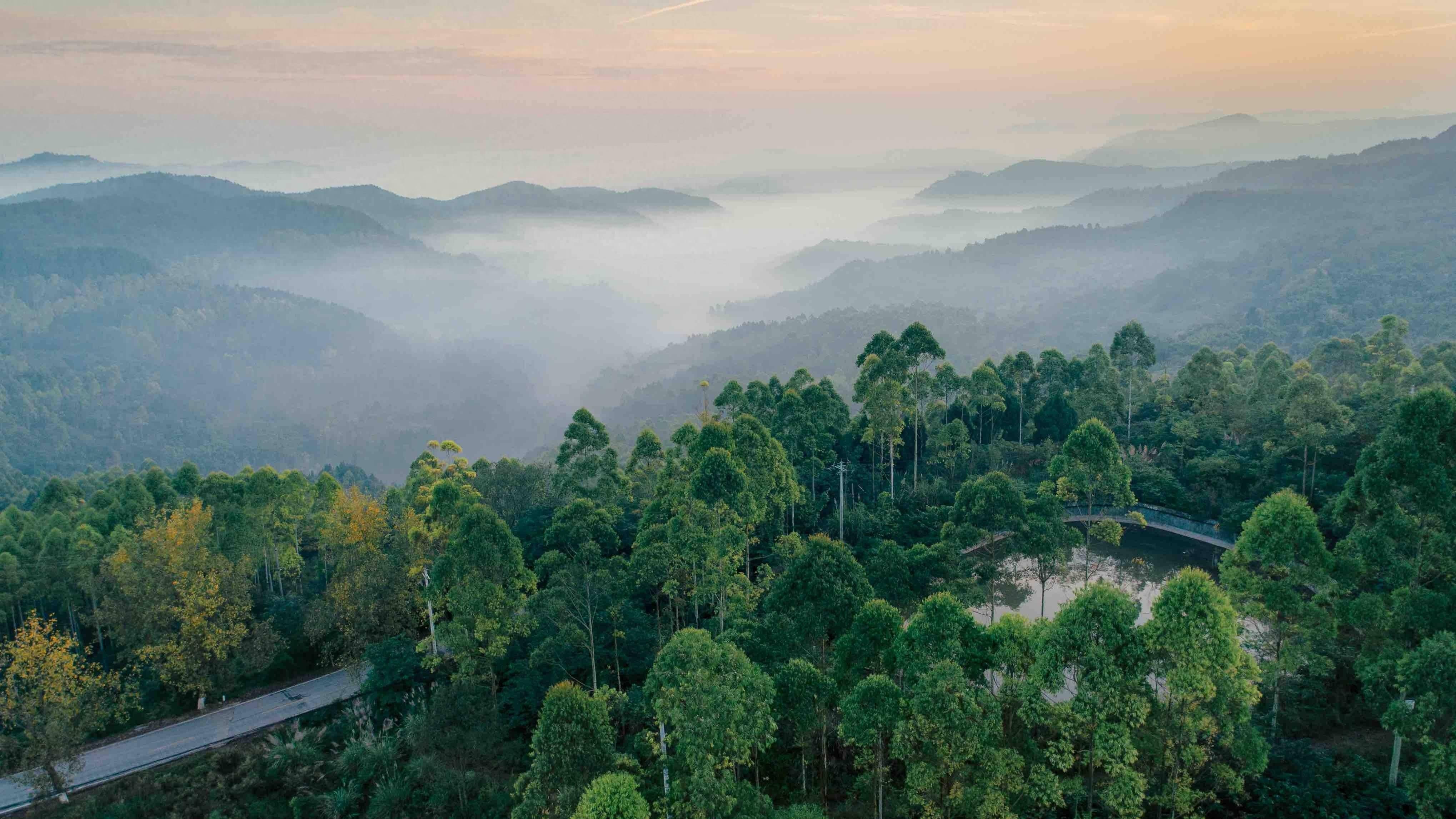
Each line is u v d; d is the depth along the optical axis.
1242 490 77.31
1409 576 40.56
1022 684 34.19
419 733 45.72
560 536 65.44
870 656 38.19
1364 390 84.75
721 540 49.81
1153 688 35.19
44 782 46.16
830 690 36.81
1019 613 58.16
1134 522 76.19
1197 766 33.12
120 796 46.53
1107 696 31.53
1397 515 41.34
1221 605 31.52
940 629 34.91
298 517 75.69
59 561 67.31
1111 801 31.55
